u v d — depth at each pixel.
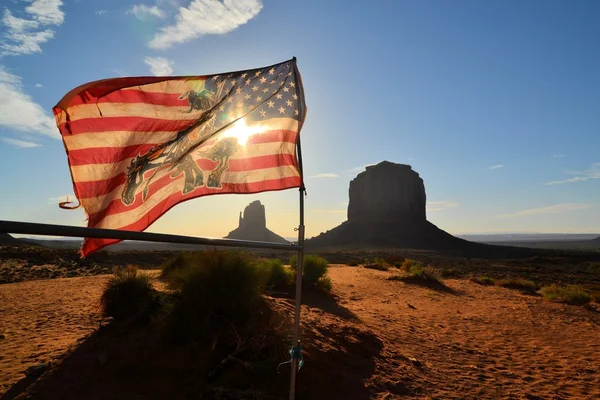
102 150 3.07
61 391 4.33
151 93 3.29
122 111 3.15
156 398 4.43
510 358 8.45
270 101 3.80
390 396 5.50
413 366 7.00
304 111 3.85
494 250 152.00
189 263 6.62
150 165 3.25
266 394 4.84
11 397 4.16
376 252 111.50
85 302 10.02
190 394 4.59
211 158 3.52
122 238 2.16
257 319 5.81
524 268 58.22
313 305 11.90
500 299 19.11
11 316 8.27
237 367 5.12
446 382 6.50
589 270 58.22
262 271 6.64
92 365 4.94
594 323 13.45
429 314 13.34
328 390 5.32
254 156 3.67
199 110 3.44
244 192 3.58
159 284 10.15
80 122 3.04
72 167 3.01
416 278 23.17
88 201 2.99
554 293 20.41
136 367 4.93
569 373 7.54
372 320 10.84
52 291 12.52
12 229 1.66
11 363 5.07
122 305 6.79
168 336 5.36
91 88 3.04
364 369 6.18
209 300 5.56
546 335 11.09
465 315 13.65
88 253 2.96
